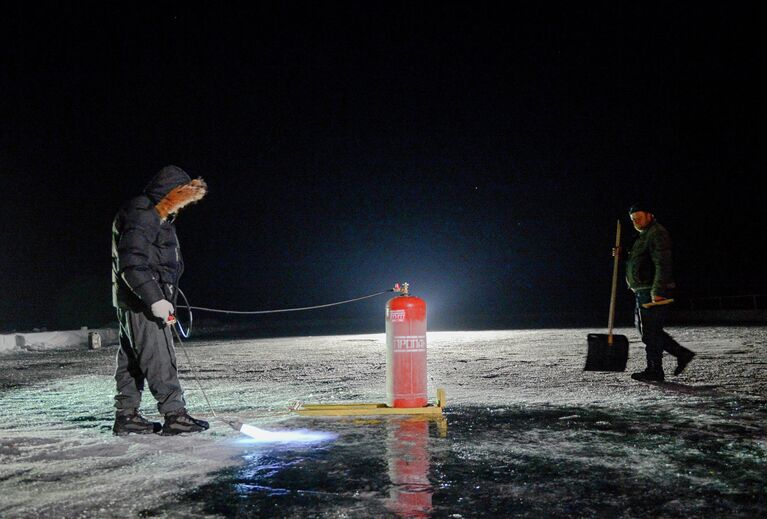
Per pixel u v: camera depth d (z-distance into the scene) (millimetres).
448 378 7770
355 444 4098
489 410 5312
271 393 6922
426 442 4125
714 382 6723
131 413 4613
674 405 5379
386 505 2912
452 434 4367
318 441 4203
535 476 3328
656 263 6738
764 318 22797
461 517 2756
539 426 4598
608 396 5949
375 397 6469
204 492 3145
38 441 4383
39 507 2971
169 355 4516
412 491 3104
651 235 6793
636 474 3348
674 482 3205
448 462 3619
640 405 5410
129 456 3895
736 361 8656
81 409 6070
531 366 8992
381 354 12352
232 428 4680
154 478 3393
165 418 4547
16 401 6758
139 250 4285
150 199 4461
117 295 4465
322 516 2789
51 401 6715
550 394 6180
